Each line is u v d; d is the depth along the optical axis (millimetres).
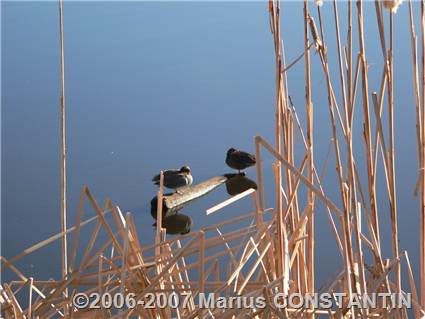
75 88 20156
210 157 17516
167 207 15625
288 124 6445
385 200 13703
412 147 15266
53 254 12797
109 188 15961
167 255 6617
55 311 6270
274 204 14750
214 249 11938
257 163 6637
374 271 6113
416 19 18938
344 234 5691
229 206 15039
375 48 18719
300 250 6797
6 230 13734
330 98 5656
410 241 12297
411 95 16922
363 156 15133
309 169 6586
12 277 11945
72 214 14695
